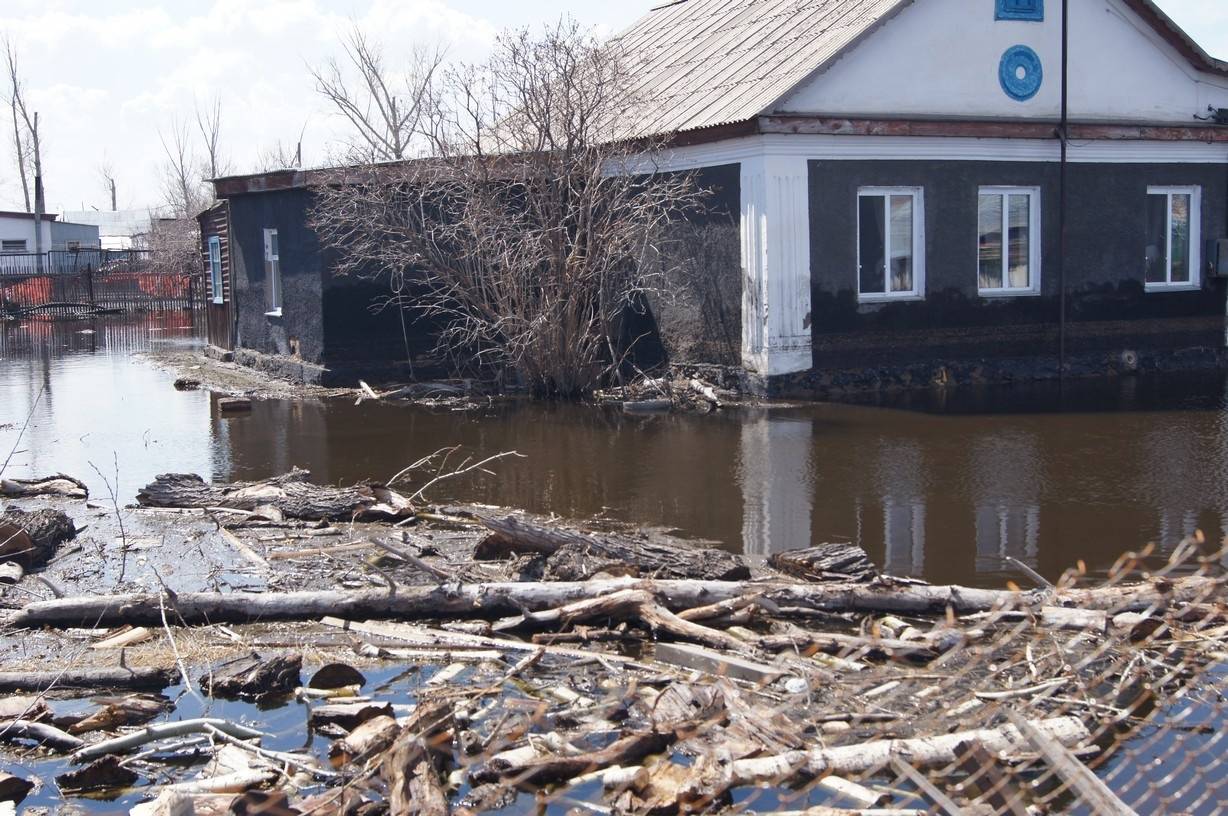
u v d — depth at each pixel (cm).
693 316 1655
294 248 1727
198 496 970
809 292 1541
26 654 652
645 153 1625
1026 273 1705
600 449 1201
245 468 1132
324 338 1658
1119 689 539
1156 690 558
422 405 1522
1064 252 1692
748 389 1550
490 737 518
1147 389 1577
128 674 604
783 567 766
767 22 1831
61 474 1062
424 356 1702
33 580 778
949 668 579
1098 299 1742
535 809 466
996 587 738
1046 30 1666
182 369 2000
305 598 696
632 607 662
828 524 895
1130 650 579
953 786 461
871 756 470
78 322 3328
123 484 1069
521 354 1552
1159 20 1705
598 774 488
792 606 677
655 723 517
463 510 944
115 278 3788
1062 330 1688
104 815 477
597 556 748
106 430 1368
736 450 1183
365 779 465
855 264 1570
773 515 923
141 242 5653
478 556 795
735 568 730
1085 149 1708
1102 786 432
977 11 1616
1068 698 532
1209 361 1812
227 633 675
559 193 1526
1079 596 646
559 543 767
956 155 1623
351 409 1495
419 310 1689
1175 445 1173
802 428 1304
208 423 1407
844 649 611
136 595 703
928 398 1518
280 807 448
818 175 1533
